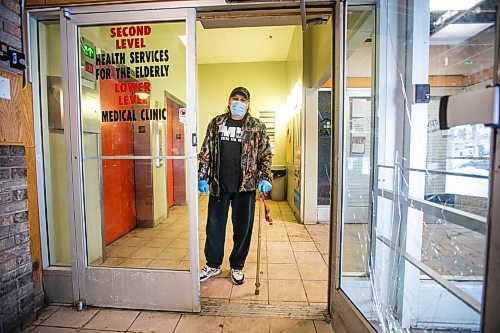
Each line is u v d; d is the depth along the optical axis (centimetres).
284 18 220
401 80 148
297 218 422
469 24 104
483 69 94
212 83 632
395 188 148
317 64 346
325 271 239
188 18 167
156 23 173
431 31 134
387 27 151
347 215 167
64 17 172
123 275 181
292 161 495
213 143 222
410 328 136
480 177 96
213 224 226
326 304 188
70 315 177
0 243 155
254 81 626
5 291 157
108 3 168
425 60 137
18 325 164
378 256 158
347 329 147
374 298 154
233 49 554
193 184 175
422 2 136
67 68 175
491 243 75
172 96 179
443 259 113
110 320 171
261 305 186
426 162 132
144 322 169
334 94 169
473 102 75
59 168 192
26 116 174
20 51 169
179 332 159
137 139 189
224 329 162
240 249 222
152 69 180
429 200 128
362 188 169
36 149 182
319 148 399
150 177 294
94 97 188
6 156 159
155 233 278
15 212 165
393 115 151
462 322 99
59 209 195
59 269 187
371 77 164
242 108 217
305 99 387
